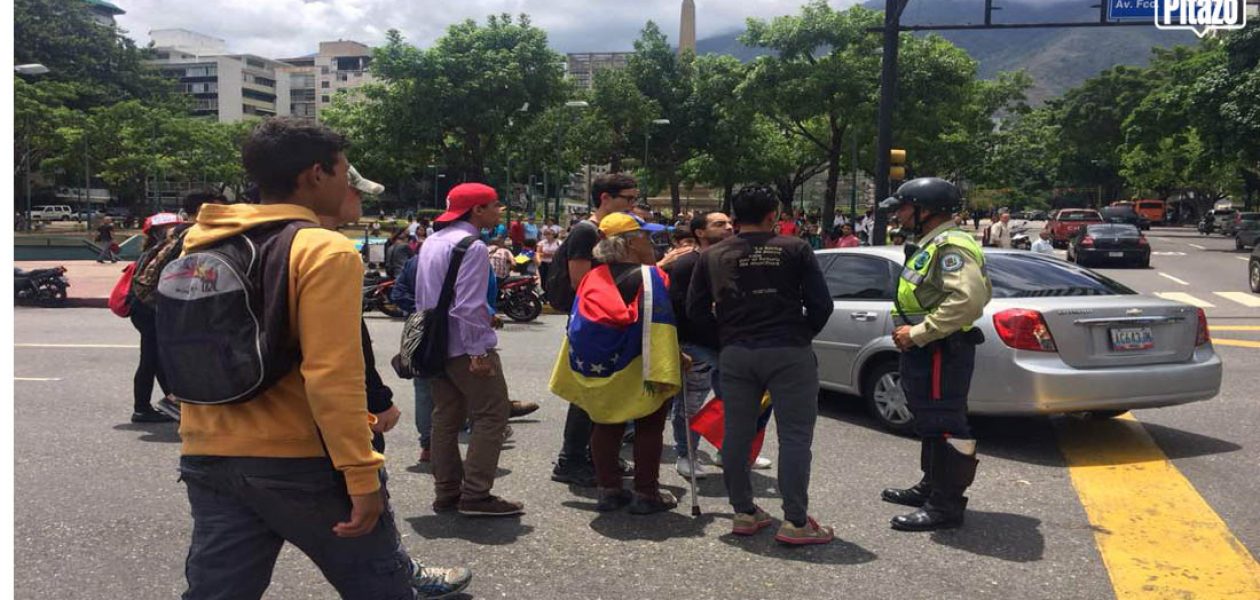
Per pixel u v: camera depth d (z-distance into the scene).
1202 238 46.62
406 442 6.27
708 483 5.36
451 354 4.48
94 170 61.88
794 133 38.81
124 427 6.61
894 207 4.65
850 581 3.86
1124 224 26.86
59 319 14.75
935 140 38.66
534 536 4.41
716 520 4.66
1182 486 5.21
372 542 2.36
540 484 5.30
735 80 43.50
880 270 6.93
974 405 6.01
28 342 11.38
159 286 2.25
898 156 16.52
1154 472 5.49
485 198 4.63
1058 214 38.91
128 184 65.25
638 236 4.64
